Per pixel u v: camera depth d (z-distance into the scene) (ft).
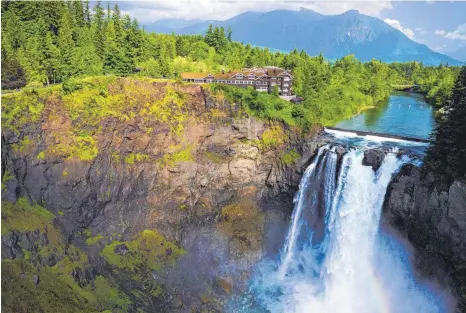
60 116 272.51
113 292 225.35
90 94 284.82
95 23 435.94
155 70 361.51
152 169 292.40
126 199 284.20
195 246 283.59
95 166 275.59
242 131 308.40
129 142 289.53
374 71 592.19
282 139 306.76
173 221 289.94
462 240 205.26
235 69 426.51
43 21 376.68
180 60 415.64
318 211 283.59
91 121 278.67
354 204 260.21
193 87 308.81
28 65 319.68
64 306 195.42
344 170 266.16
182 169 295.89
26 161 253.44
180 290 247.29
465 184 199.93
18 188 238.07
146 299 231.91
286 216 301.84
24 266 203.41
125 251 263.90
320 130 319.27
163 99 303.48
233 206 302.45
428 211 223.71
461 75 221.87
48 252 221.87
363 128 339.36
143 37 419.95
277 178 306.14
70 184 265.34
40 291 195.72
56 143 266.57
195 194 298.15
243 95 310.86
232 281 264.93
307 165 294.46
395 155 246.68
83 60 340.59
